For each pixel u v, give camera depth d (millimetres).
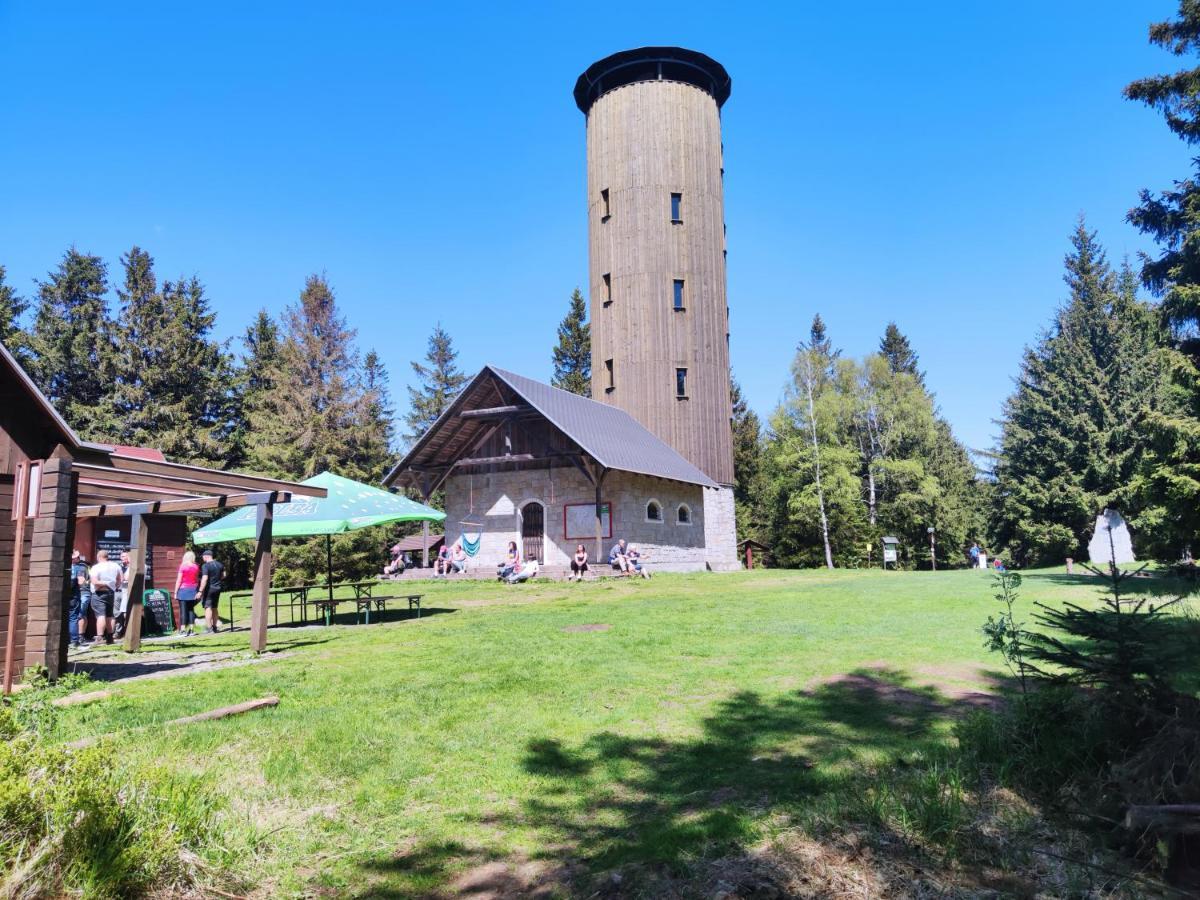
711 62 37562
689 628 12242
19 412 9383
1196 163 16094
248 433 41000
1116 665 4941
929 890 3820
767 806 4887
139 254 40875
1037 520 38250
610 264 36938
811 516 48281
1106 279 40594
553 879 4219
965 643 10125
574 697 7777
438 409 64625
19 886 3521
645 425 35500
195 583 15820
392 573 30516
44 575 8648
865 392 53969
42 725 6078
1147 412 14891
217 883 4125
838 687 7938
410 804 5242
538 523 29797
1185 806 3752
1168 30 16031
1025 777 4961
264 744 6227
